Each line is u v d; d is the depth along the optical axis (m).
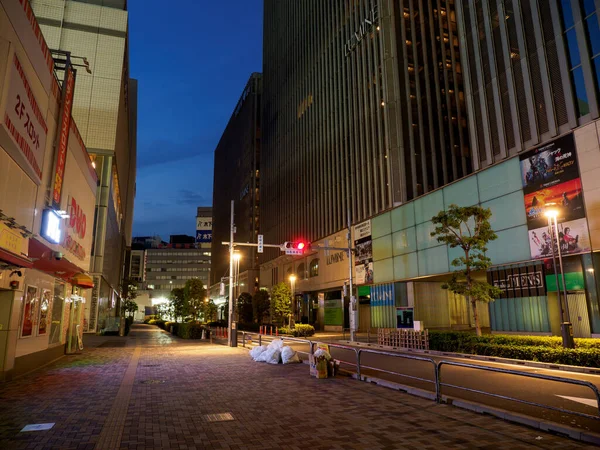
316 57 63.47
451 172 45.06
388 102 44.44
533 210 25.48
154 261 160.25
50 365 15.69
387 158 43.28
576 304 22.62
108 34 47.44
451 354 19.70
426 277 35.84
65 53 15.91
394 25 46.59
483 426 6.90
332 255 52.12
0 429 6.80
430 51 47.69
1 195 10.06
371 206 45.12
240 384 11.19
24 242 11.49
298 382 11.50
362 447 5.88
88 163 22.66
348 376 12.49
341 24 56.22
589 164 22.47
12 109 10.16
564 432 6.34
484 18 32.66
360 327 45.53
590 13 24.83
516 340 18.38
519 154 26.80
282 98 77.94
